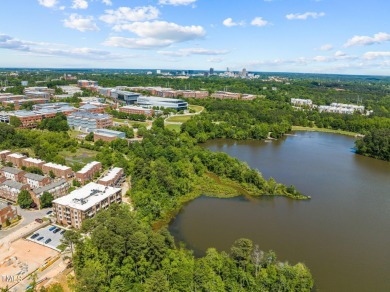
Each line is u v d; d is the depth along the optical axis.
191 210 180.88
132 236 119.88
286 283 111.50
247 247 122.50
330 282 123.19
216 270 118.56
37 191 177.00
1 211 152.12
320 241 152.12
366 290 119.38
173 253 123.19
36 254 133.50
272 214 178.50
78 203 157.88
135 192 182.75
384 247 148.75
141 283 115.31
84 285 104.19
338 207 190.12
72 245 136.00
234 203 191.25
